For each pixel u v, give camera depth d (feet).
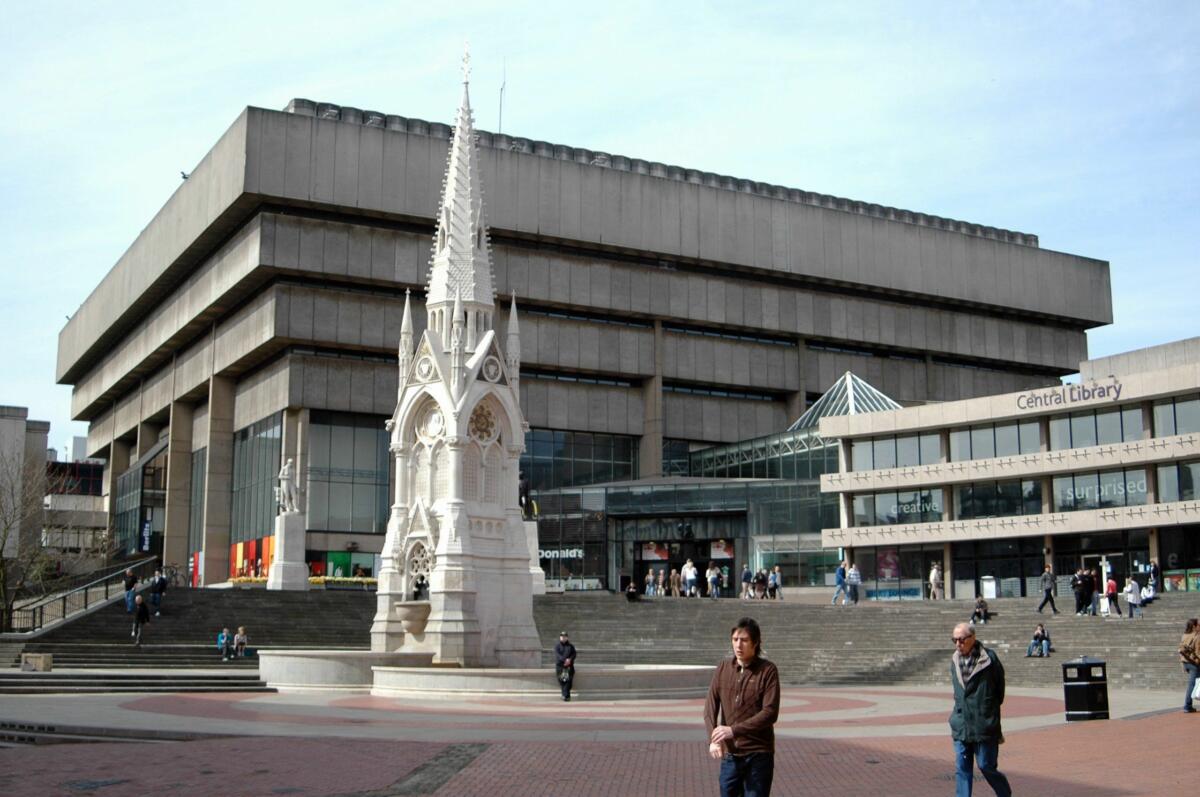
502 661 143.54
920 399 387.55
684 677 132.87
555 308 336.08
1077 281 411.95
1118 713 104.22
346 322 304.50
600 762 72.74
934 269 384.47
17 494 299.99
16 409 391.45
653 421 345.10
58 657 157.99
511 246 327.67
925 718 105.09
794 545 283.18
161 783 64.59
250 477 323.37
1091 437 242.37
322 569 299.17
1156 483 233.35
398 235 311.47
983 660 52.06
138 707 110.83
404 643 144.25
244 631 179.22
